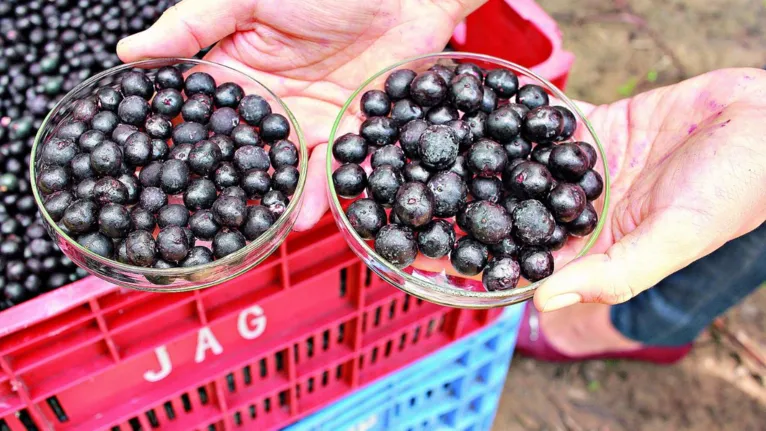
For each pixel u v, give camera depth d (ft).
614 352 1.73
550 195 0.88
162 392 0.97
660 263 0.82
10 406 0.84
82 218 0.82
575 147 0.91
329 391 1.15
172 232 0.83
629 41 2.36
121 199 0.85
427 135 0.89
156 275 0.78
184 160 0.90
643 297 1.57
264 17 1.05
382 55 1.17
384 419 1.23
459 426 1.33
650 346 1.68
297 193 0.87
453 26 1.22
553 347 1.71
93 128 0.93
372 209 0.88
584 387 1.73
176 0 1.32
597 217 0.92
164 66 1.01
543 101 1.01
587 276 0.79
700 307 1.52
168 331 0.92
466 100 0.96
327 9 1.05
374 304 1.05
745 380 1.76
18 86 1.26
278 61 1.13
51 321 0.81
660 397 1.72
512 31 1.29
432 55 1.05
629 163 1.05
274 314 1.00
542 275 0.86
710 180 0.84
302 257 0.97
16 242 1.08
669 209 0.84
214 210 0.85
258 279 0.95
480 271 0.87
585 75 2.26
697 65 2.32
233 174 0.90
